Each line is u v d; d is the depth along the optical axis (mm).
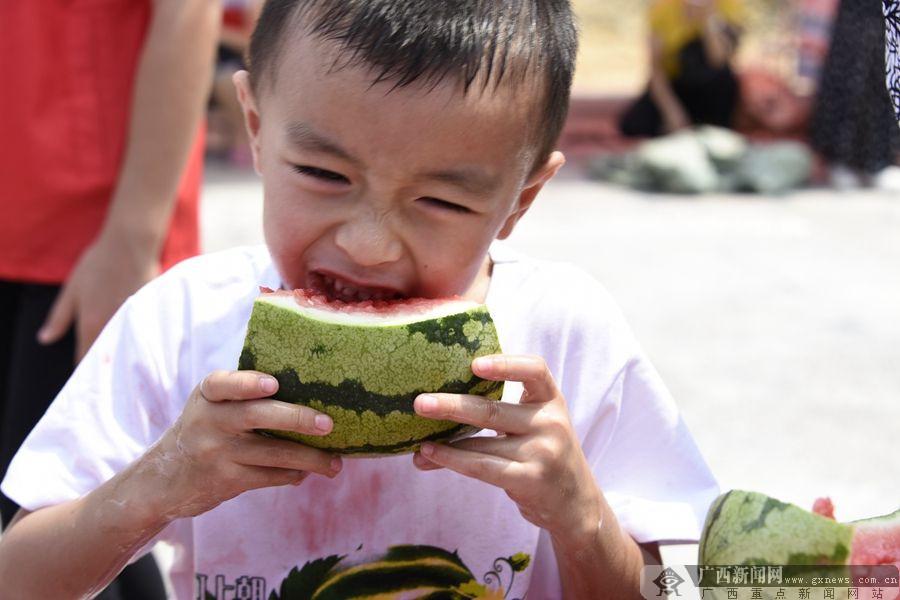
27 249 3012
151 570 3104
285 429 1626
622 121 13242
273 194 1841
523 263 2303
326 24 1737
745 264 8617
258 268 2236
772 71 14367
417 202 1774
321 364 1657
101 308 2945
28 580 1977
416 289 1863
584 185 11445
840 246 9242
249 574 2146
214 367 2152
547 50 1830
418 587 2156
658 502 2164
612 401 2205
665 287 7945
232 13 11477
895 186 11562
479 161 1755
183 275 2240
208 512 2143
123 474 1859
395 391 1671
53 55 2963
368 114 1693
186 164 3006
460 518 2154
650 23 12797
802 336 7020
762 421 5703
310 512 2143
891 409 5898
